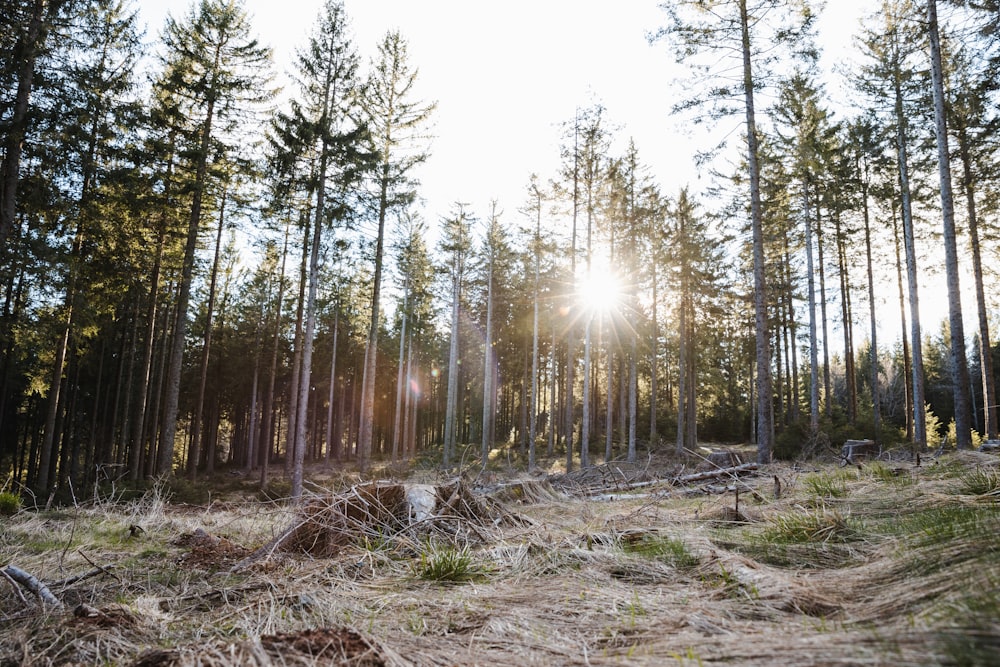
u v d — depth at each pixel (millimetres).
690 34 12922
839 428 18250
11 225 10984
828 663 1565
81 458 26812
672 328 28391
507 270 30062
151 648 2576
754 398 30578
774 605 2412
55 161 11688
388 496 5680
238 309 30281
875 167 19062
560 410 38812
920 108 16297
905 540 3090
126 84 13211
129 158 14047
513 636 2385
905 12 13336
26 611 3367
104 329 20656
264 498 15742
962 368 10836
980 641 1465
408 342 36531
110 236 14039
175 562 5031
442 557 3883
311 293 16078
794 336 26641
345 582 3695
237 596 3605
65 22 11734
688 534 4230
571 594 2988
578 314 21812
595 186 19938
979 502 3783
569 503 9000
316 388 37125
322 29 16531
